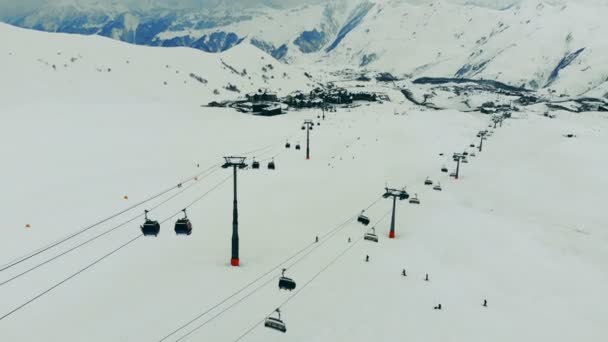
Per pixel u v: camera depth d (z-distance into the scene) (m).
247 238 46.16
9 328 27.83
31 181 64.25
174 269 37.34
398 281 37.28
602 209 63.00
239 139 114.62
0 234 44.41
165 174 73.25
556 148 108.75
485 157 102.94
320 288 35.00
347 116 188.00
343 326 29.52
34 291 33.03
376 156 98.94
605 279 40.47
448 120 178.75
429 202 64.19
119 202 57.03
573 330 31.34
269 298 32.78
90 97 196.12
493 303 34.62
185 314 29.78
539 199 67.81
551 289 37.97
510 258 44.28
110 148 90.81
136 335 27.11
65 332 27.31
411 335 29.03
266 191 66.31
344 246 45.19
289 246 44.47
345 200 63.84
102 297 32.03
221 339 27.08
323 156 96.56
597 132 144.50
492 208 62.53
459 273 39.91
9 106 149.75
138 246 42.72
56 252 40.66
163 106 182.62
